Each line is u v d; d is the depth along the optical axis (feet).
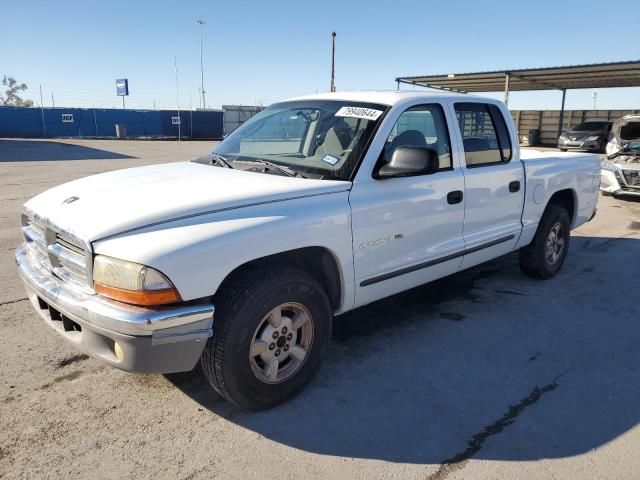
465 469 8.70
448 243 13.61
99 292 8.59
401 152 10.99
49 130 131.44
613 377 11.78
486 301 16.30
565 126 107.24
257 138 13.57
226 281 9.50
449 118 13.67
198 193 9.85
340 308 11.39
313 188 10.55
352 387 11.14
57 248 9.53
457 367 12.09
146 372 8.54
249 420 9.91
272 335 9.89
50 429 9.46
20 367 11.58
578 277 18.89
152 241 8.42
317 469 8.63
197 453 8.95
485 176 14.44
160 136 143.43
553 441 9.46
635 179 34.63
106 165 57.26
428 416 10.15
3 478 8.21
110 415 9.94
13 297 15.62
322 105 13.39
